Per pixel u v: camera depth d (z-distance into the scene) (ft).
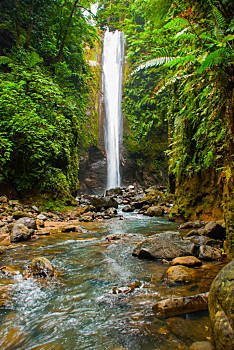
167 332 4.22
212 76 8.74
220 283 3.85
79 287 6.54
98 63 86.89
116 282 6.83
